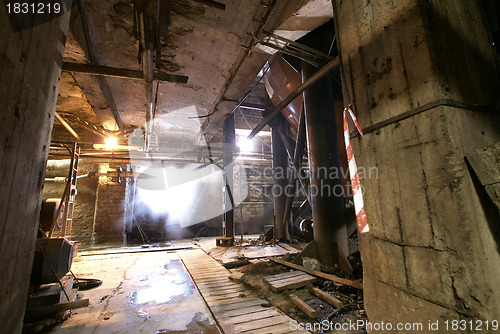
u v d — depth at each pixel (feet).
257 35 12.20
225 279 14.55
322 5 10.55
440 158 4.17
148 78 11.20
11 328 4.15
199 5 10.33
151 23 8.44
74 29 10.02
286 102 17.06
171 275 15.72
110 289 13.00
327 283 12.09
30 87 4.35
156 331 8.57
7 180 3.69
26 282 4.82
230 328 8.54
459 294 3.86
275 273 14.90
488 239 3.84
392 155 5.10
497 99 4.97
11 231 3.96
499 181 3.67
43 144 5.23
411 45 4.75
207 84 16.75
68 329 8.74
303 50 13.56
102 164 28.71
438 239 4.18
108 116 20.01
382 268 5.32
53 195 25.23
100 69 10.75
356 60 6.11
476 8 5.39
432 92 4.33
